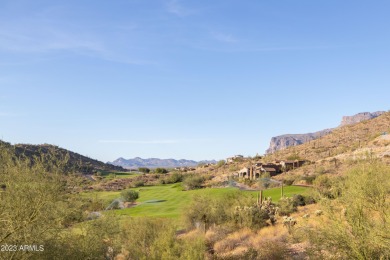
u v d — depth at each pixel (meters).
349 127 155.50
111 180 113.69
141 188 100.38
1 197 8.57
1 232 8.42
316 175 69.81
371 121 153.00
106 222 14.04
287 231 22.17
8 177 8.91
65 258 10.79
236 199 35.03
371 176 10.41
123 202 67.00
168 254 16.97
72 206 11.05
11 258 8.39
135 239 20.30
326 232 10.40
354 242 9.63
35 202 8.92
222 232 25.59
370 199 10.21
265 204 33.94
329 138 145.88
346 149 105.44
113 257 15.91
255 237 23.33
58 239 10.70
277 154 144.62
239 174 103.62
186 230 30.70
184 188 90.19
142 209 55.97
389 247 8.78
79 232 12.52
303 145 151.00
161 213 50.06
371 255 9.31
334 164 77.31
